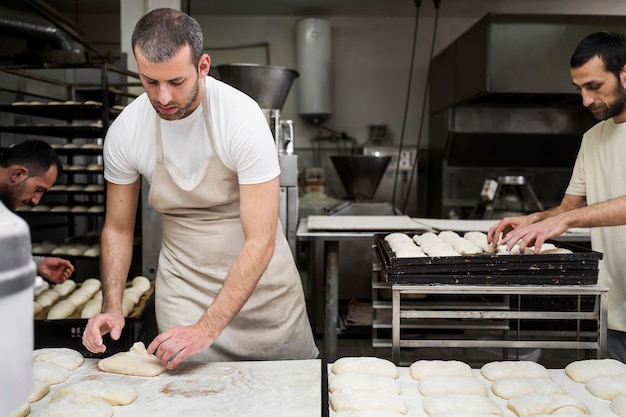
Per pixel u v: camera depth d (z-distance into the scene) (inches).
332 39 235.6
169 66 48.0
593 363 57.8
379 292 133.0
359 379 54.6
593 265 60.1
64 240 169.5
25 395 26.4
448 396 51.1
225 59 235.9
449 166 210.7
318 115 222.5
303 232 116.0
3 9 159.2
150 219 123.0
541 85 168.6
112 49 232.8
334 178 237.8
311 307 149.3
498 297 100.7
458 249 76.2
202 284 68.7
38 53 157.9
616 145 75.0
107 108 132.7
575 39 167.9
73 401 47.6
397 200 221.1
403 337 110.0
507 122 199.6
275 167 58.1
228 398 48.8
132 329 86.8
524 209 163.0
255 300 70.6
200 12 229.1
